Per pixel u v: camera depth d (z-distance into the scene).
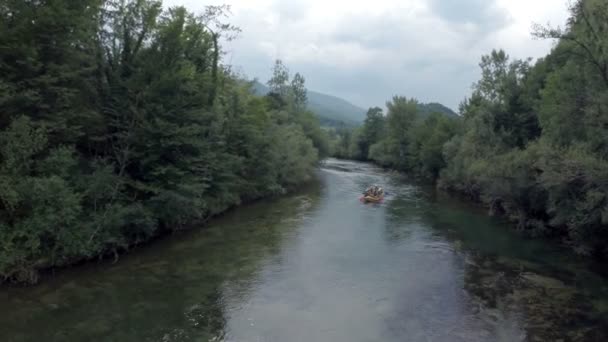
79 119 20.27
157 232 25.09
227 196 32.50
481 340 13.79
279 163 44.19
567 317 15.60
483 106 44.12
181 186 22.80
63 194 17.02
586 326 14.85
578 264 22.30
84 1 19.50
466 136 49.34
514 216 32.56
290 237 26.14
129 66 23.27
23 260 16.42
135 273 19.06
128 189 23.12
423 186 58.88
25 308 15.05
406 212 36.22
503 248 25.27
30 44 17.23
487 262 22.34
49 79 17.64
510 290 18.28
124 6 23.56
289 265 20.78
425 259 22.47
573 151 21.45
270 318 15.00
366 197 41.06
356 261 21.75
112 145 22.91
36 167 17.45
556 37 21.64
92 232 19.09
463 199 46.00
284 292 17.39
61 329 13.69
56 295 16.27
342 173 73.31
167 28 23.91
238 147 37.09
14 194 15.30
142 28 23.78
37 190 16.17
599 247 23.59
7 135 16.20
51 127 18.16
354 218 32.72
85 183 19.81
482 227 31.11
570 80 23.52
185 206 24.05
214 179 30.50
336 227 29.34
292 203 38.66
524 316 15.66
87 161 21.62
